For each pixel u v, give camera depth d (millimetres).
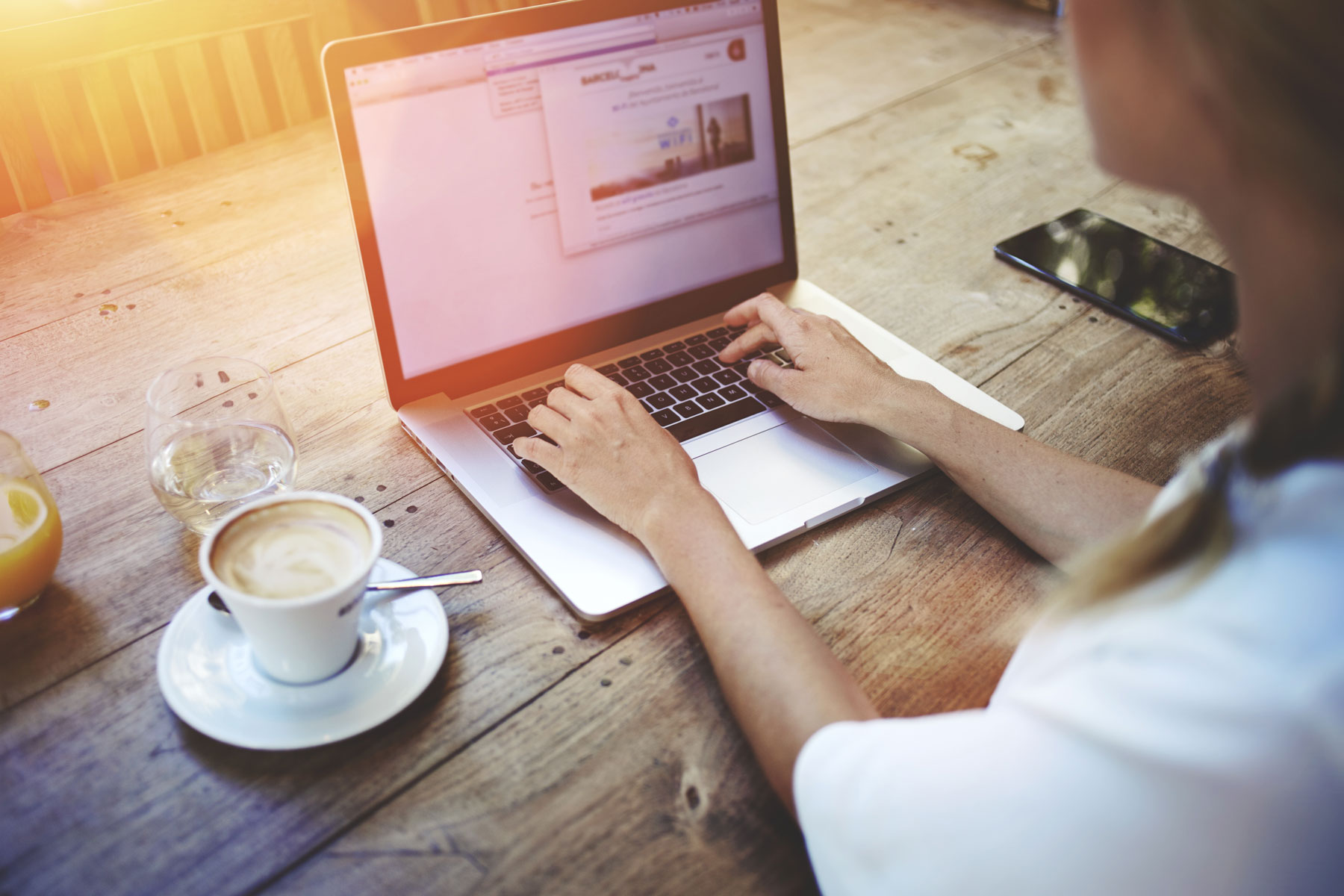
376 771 582
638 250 967
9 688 626
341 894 520
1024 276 1164
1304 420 377
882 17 1922
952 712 639
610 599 690
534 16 854
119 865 526
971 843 405
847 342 888
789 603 641
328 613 555
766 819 570
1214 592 370
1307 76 325
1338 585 341
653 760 601
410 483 824
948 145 1477
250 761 583
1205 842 344
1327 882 331
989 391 963
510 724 618
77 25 1359
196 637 627
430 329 870
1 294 1071
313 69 1697
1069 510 740
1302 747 324
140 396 924
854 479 819
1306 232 367
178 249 1174
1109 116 421
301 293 1104
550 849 546
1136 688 368
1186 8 353
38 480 689
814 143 1471
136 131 1635
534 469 806
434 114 824
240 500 724
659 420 872
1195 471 471
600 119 912
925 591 733
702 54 959
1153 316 1070
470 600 709
